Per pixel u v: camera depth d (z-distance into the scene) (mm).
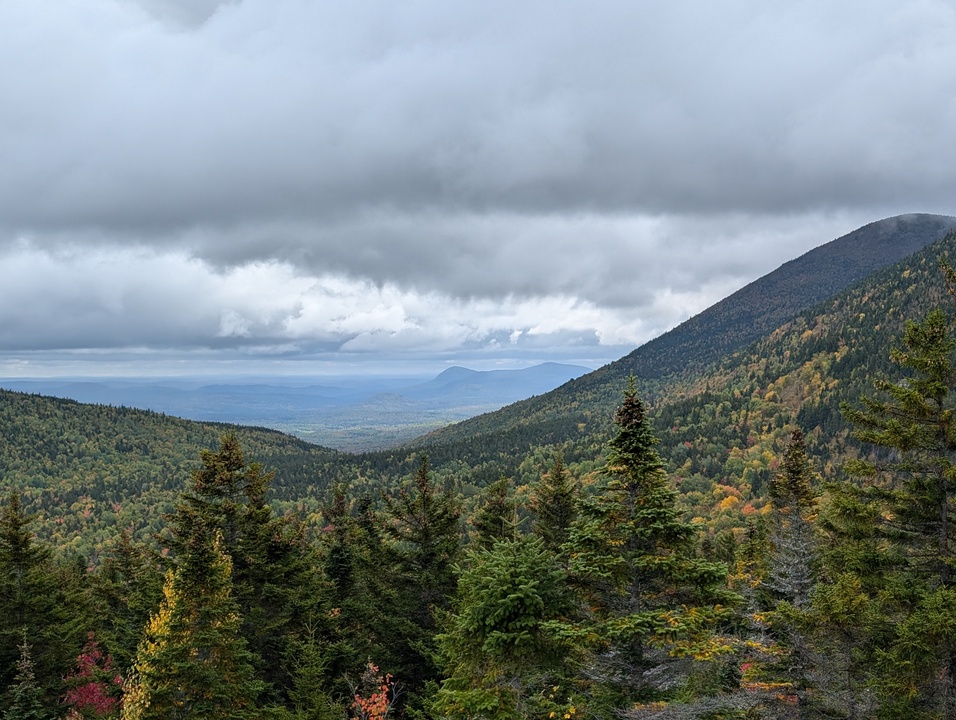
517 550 17453
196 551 20656
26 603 25453
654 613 14438
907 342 16922
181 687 18781
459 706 16391
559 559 17359
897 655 15070
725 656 16719
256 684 21328
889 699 16234
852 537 17859
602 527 15945
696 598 15438
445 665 23250
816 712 17125
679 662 14891
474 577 17891
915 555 16688
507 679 17125
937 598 14281
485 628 16500
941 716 14844
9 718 22141
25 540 26156
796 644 17906
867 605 15859
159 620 19828
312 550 42531
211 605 20406
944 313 16484
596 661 15578
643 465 15273
